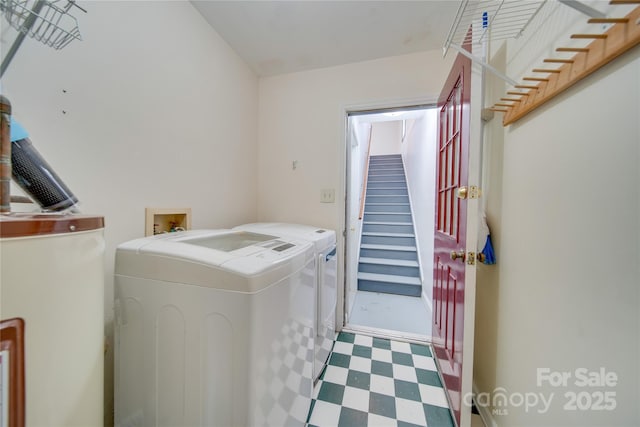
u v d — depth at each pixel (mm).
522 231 926
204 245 1032
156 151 1148
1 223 403
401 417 1187
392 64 1824
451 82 1334
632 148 519
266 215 2131
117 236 981
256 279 669
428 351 1737
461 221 1132
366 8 1373
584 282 641
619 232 546
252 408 665
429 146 2633
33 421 447
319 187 2008
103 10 907
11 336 414
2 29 642
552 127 767
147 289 766
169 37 1204
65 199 707
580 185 657
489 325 1193
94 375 575
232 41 1651
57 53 782
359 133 3250
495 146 1147
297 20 1463
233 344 671
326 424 1139
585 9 556
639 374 505
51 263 475
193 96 1371
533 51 865
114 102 958
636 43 498
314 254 1140
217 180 1590
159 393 758
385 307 2527
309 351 1069
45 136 760
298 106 2045
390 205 4180
